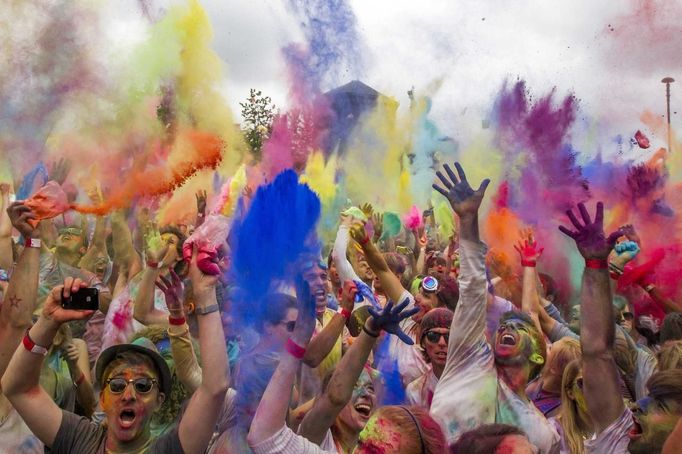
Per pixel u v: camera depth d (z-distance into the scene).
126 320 5.48
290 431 2.98
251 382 3.35
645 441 3.06
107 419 3.18
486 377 3.75
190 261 2.97
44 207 3.55
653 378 3.10
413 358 4.59
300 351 2.97
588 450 3.31
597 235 3.31
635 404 3.19
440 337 4.22
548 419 3.95
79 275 6.23
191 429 2.90
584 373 3.30
